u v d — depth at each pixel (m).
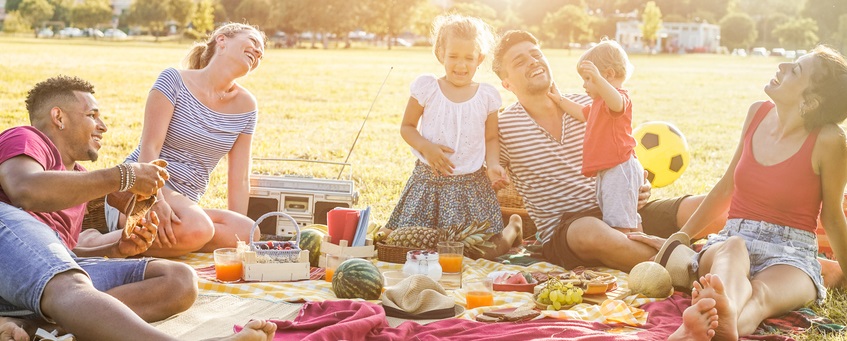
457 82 5.56
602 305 4.13
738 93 26.69
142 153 5.27
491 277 4.76
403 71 36.22
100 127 3.95
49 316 3.23
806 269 4.20
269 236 5.77
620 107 5.14
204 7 92.31
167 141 5.46
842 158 4.20
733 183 4.67
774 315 4.07
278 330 3.67
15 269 3.25
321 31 93.12
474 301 4.24
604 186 5.27
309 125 15.28
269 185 5.79
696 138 14.08
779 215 4.33
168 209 5.07
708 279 3.49
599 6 142.12
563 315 4.03
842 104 4.17
